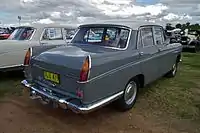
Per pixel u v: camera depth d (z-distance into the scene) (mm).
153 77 4895
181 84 5996
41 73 3713
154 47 4801
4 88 5250
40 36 6391
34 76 3900
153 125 3615
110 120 3736
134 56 3967
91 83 3078
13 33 6832
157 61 4965
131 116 3918
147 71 4512
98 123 3621
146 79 4543
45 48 4246
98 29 4301
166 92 5266
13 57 5758
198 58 11125
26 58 3980
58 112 3973
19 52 5855
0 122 3545
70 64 3211
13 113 3893
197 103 4602
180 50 6695
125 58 3725
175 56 6320
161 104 4504
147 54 4406
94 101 3189
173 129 3504
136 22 4449
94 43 4285
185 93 5223
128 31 4051
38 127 3434
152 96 4961
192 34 15562
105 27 4219
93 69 3068
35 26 6477
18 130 3326
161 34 5375
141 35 4328
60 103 3246
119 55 3635
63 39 7023
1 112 3916
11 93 4918
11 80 5969
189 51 13883
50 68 3479
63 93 3336
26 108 4121
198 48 13922
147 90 5395
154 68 4852
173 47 5992
